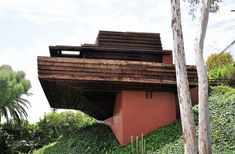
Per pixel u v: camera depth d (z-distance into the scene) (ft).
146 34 76.33
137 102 65.21
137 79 61.98
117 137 67.97
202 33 44.80
